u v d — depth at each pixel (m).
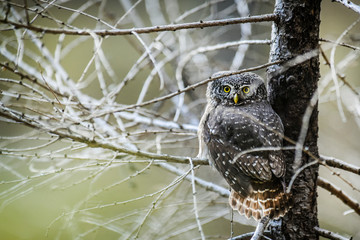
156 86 15.10
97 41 7.21
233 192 8.86
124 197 12.05
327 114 13.50
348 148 13.16
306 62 7.82
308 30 7.79
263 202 8.36
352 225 11.70
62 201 11.48
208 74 12.82
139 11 16.28
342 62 8.85
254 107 9.44
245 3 12.46
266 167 8.45
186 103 14.12
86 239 10.38
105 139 7.86
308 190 7.97
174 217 9.97
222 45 8.91
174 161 7.91
